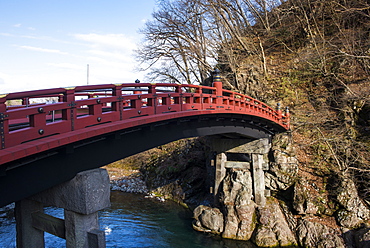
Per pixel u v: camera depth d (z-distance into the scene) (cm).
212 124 1382
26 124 819
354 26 2600
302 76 2669
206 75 3366
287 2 3206
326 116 2230
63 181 634
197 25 3200
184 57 3316
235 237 1680
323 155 1969
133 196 2552
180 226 1866
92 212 631
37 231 784
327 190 1767
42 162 591
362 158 1841
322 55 2456
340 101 2250
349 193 1673
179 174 2677
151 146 949
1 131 484
